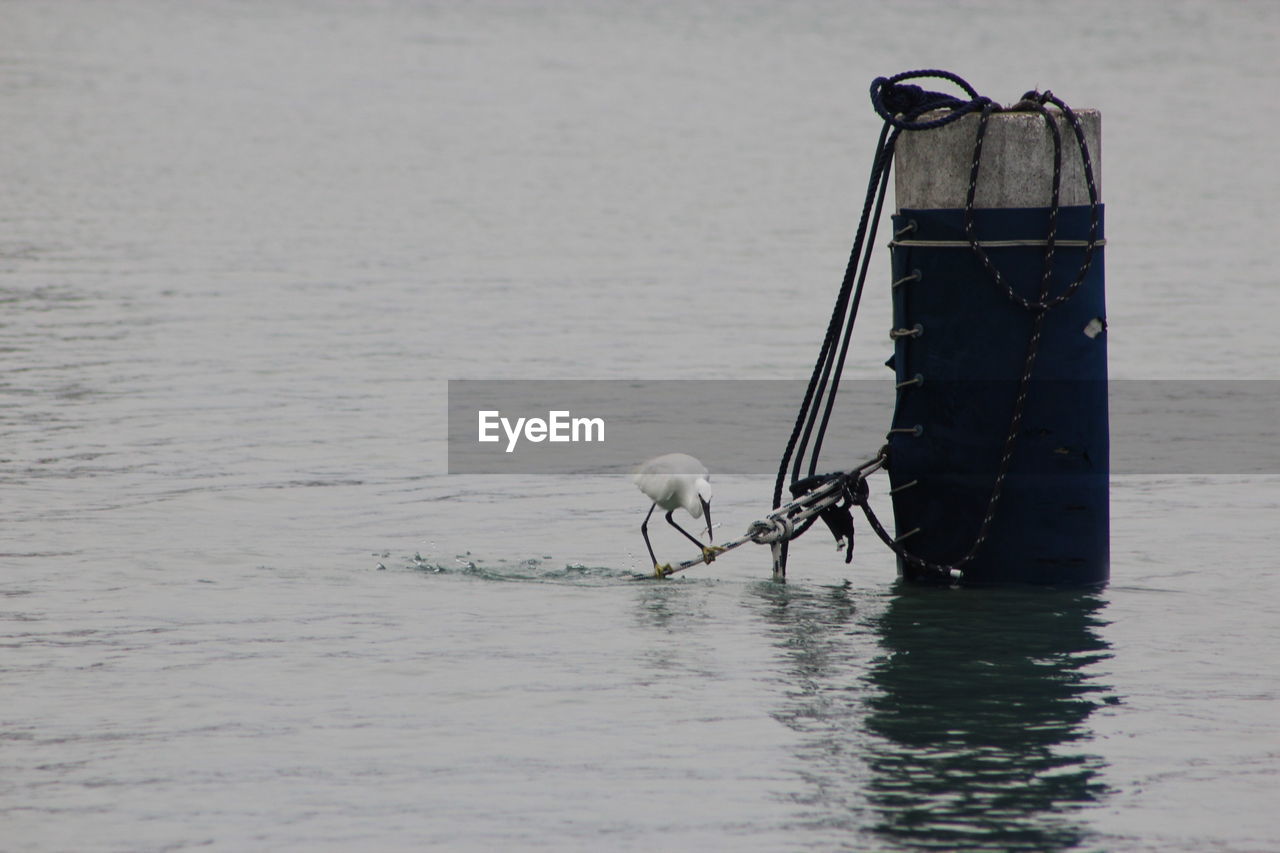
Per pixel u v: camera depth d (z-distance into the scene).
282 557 54.34
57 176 185.88
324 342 99.12
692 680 42.25
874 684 42.03
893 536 58.03
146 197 172.00
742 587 51.44
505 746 37.75
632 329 105.56
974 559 50.91
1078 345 49.78
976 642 45.44
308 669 42.94
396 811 34.34
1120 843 33.00
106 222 154.25
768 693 41.31
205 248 139.88
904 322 50.75
